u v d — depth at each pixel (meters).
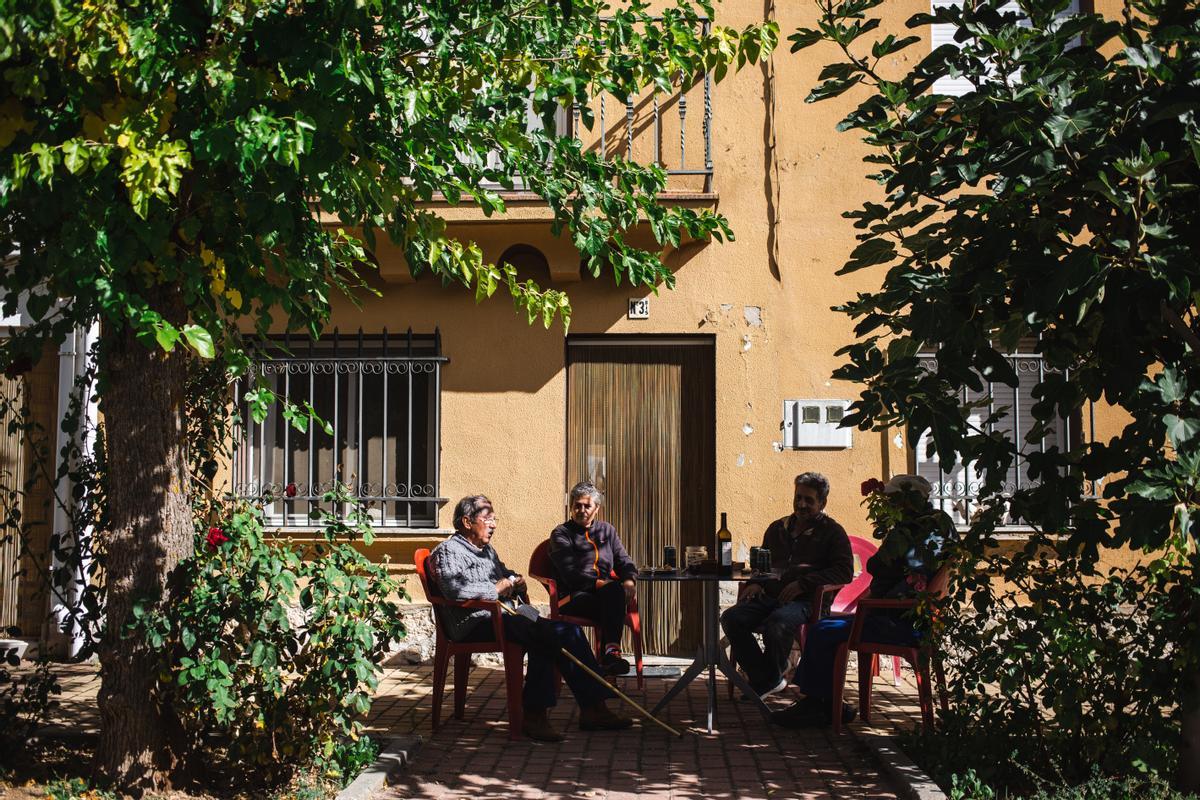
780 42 9.57
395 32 5.26
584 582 8.00
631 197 6.29
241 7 4.53
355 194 5.35
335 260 6.49
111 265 4.57
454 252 6.37
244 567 5.52
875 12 9.60
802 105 9.58
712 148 9.54
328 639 5.66
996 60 5.16
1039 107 4.97
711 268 9.49
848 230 9.50
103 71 4.41
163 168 4.27
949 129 5.26
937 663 6.16
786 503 9.38
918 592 6.02
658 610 9.54
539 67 5.62
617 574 8.09
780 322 9.47
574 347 9.62
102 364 5.52
